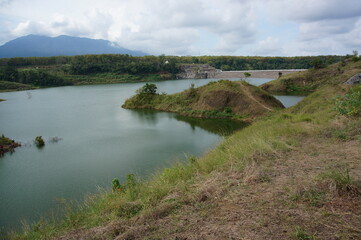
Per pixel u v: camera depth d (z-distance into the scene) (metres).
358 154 5.92
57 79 106.06
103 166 16.50
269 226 3.36
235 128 26.72
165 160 16.73
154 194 5.21
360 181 4.24
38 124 31.92
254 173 5.34
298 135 8.80
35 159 18.70
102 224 4.60
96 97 62.31
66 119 34.91
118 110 41.75
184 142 21.39
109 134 25.47
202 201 4.55
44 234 5.12
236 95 35.06
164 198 5.04
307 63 136.88
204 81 109.06
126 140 22.89
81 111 41.59
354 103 9.88
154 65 134.75
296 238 3.00
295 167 5.62
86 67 120.50
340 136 7.71
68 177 14.98
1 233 9.35
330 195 3.98
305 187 4.39
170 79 126.50
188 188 5.31
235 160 6.54
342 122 9.34
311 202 3.84
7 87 90.94
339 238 2.92
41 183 14.30
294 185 4.59
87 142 22.77
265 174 5.37
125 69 125.31
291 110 23.39
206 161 7.35
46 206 11.54
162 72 130.75
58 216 10.23
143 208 4.73
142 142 22.02
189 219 3.95
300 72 71.81
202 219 3.87
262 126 15.02
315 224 3.26
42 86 101.88
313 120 11.87
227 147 9.73
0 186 14.00
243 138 10.95
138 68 125.56
